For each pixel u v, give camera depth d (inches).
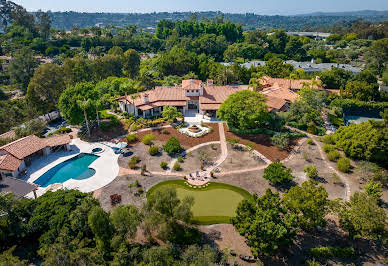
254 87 3695.9
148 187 2004.2
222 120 3127.5
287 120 2920.8
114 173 2186.3
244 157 2406.5
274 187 1995.6
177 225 1588.3
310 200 1455.5
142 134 2815.0
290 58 6889.8
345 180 2062.0
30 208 1535.4
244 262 1406.3
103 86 3853.3
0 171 2069.4
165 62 4972.9
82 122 2842.0
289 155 2421.3
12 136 2608.3
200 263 1188.5
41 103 3312.0
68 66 3991.1
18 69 4443.9
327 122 3228.3
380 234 1406.3
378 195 1761.8
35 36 7726.4
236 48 6742.1
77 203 1558.8
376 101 3998.5
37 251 1350.9
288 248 1491.1
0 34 7578.7
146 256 1267.2
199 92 3425.2
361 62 6294.3
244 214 1464.1
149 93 3511.3
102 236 1352.1
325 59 6432.1
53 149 2546.8
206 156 2409.0
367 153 2174.0
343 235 1579.7
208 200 1867.6
